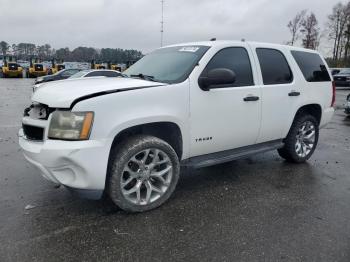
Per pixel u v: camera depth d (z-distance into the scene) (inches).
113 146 130.0
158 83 137.2
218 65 152.9
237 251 107.6
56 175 118.0
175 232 118.9
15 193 150.9
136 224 124.2
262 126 171.0
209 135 149.0
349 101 423.5
